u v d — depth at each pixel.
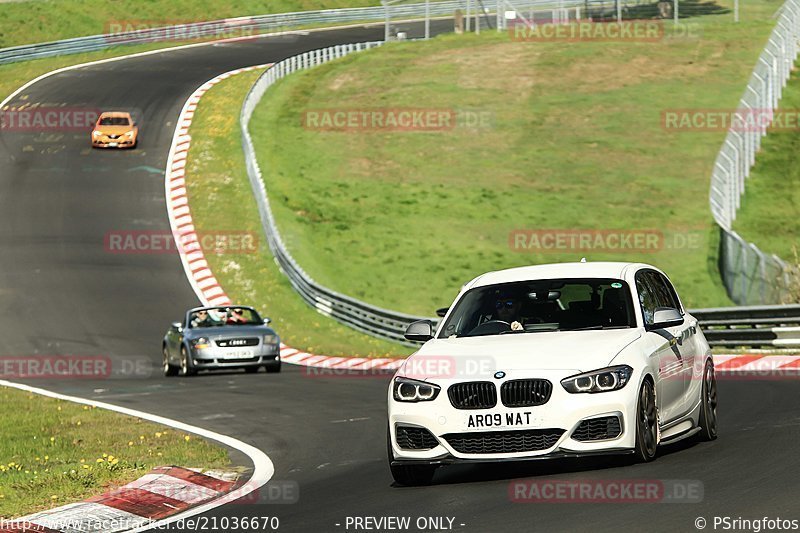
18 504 37.94
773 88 180.50
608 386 34.97
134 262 149.88
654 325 38.56
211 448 49.97
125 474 43.00
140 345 115.38
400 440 36.38
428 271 151.00
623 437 35.03
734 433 43.78
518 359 35.59
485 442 35.16
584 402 34.69
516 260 152.75
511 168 187.50
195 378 89.94
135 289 139.75
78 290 139.00
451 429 35.28
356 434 52.94
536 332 38.50
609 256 150.12
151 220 167.12
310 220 169.50
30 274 145.50
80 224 165.75
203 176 185.38
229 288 140.88
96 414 66.12
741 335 86.31
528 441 34.97
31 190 180.62
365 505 34.22
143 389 82.44
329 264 153.88
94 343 116.62
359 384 77.31
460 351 36.75
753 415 49.06
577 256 151.88
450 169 188.38
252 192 177.38
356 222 168.62
